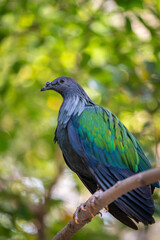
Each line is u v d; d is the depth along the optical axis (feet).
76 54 44.55
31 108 45.73
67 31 43.75
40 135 46.03
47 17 43.60
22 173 44.47
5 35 42.70
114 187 20.42
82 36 42.65
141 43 41.27
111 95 38.22
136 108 38.14
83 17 43.42
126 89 37.58
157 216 31.12
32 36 44.78
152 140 36.55
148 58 42.98
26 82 45.29
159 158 35.88
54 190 41.93
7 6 42.55
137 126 37.88
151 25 41.45
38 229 37.01
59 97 44.80
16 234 35.88
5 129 45.78
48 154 45.91
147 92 37.32
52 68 44.70
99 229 37.32
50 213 39.45
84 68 41.27
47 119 46.26
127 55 40.83
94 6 44.04
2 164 44.70
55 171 43.86
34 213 37.27
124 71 39.52
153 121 36.91
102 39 42.32
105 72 39.73
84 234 35.63
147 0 41.52
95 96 42.39
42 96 44.91
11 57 44.52
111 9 42.63
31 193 39.22
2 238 32.78
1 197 32.24
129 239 42.57
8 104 45.68
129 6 38.22
